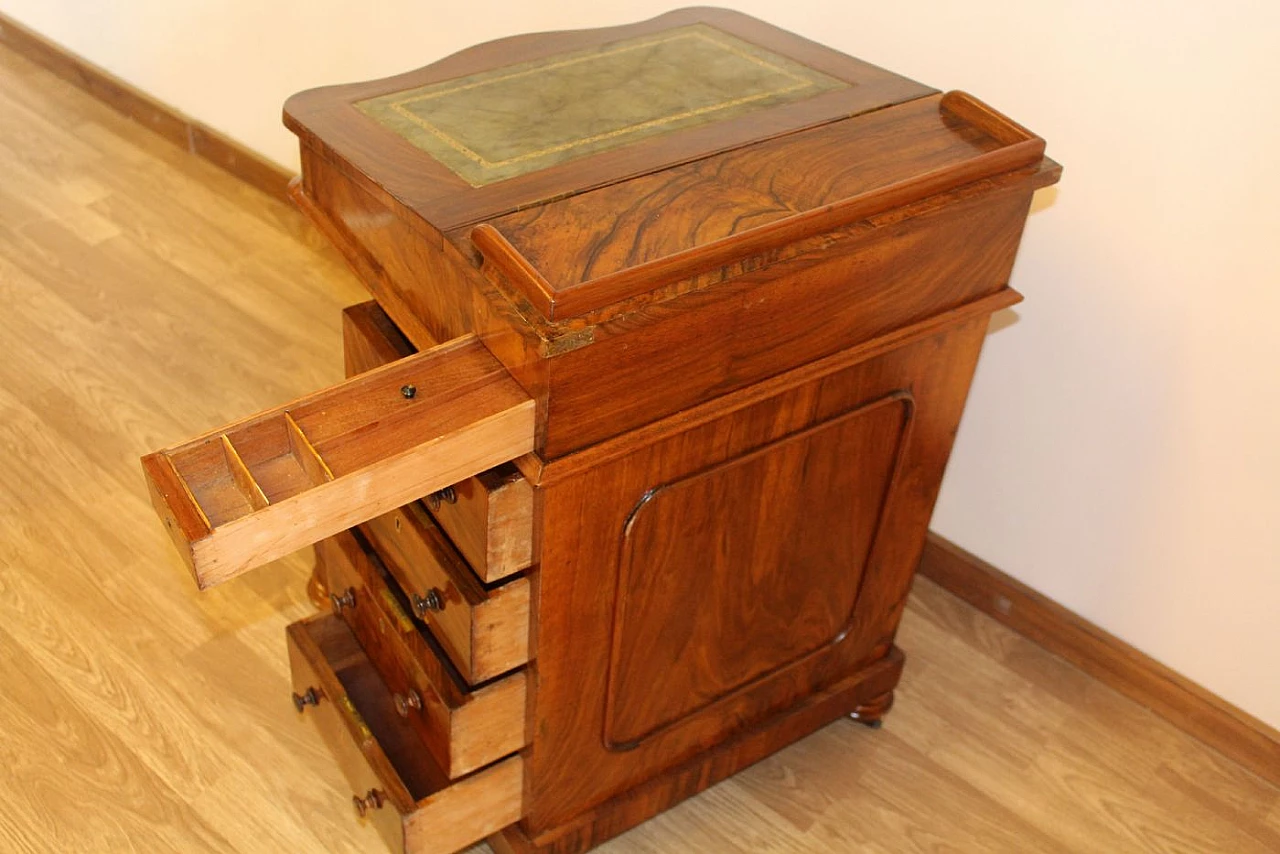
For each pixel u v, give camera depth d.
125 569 1.78
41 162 2.71
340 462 0.96
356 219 1.20
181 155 2.77
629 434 1.06
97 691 1.61
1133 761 1.67
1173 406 1.53
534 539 1.10
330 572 1.48
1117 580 1.71
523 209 1.06
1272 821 1.60
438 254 1.06
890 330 1.21
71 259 2.41
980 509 1.82
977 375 1.71
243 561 0.93
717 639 1.37
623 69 1.33
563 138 1.18
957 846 1.54
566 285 0.96
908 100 1.30
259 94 2.54
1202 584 1.62
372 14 2.24
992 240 1.22
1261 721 1.65
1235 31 1.29
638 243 1.02
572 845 1.42
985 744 1.67
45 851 1.43
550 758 1.30
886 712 1.70
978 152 1.20
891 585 1.53
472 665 1.16
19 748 1.53
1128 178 1.44
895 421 1.32
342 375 2.18
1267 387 1.44
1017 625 1.84
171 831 1.46
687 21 1.47
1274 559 1.54
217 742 1.57
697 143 1.19
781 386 1.14
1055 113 1.47
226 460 1.00
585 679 1.25
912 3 1.53
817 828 1.55
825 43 1.65
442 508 1.14
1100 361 1.57
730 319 1.05
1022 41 1.45
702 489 1.18
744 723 1.51
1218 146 1.35
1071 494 1.69
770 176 1.14
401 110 1.22
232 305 2.33
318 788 1.53
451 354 1.04
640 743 1.39
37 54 3.06
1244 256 1.39
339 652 1.49
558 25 1.96
